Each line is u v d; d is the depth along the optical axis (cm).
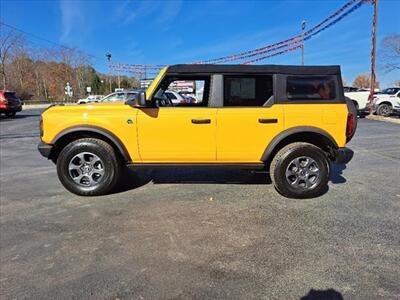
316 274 256
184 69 419
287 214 374
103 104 441
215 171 558
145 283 247
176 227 344
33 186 498
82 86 6738
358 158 659
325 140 423
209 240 314
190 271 262
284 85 415
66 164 438
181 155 427
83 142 432
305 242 307
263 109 412
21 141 995
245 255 286
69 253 294
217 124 414
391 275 253
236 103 420
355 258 278
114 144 436
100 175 441
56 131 429
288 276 254
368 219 357
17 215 383
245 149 420
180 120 417
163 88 434
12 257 289
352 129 420
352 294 231
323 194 440
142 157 430
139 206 404
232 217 367
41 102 5369
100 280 253
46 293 238
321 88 417
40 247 306
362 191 452
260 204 405
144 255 288
